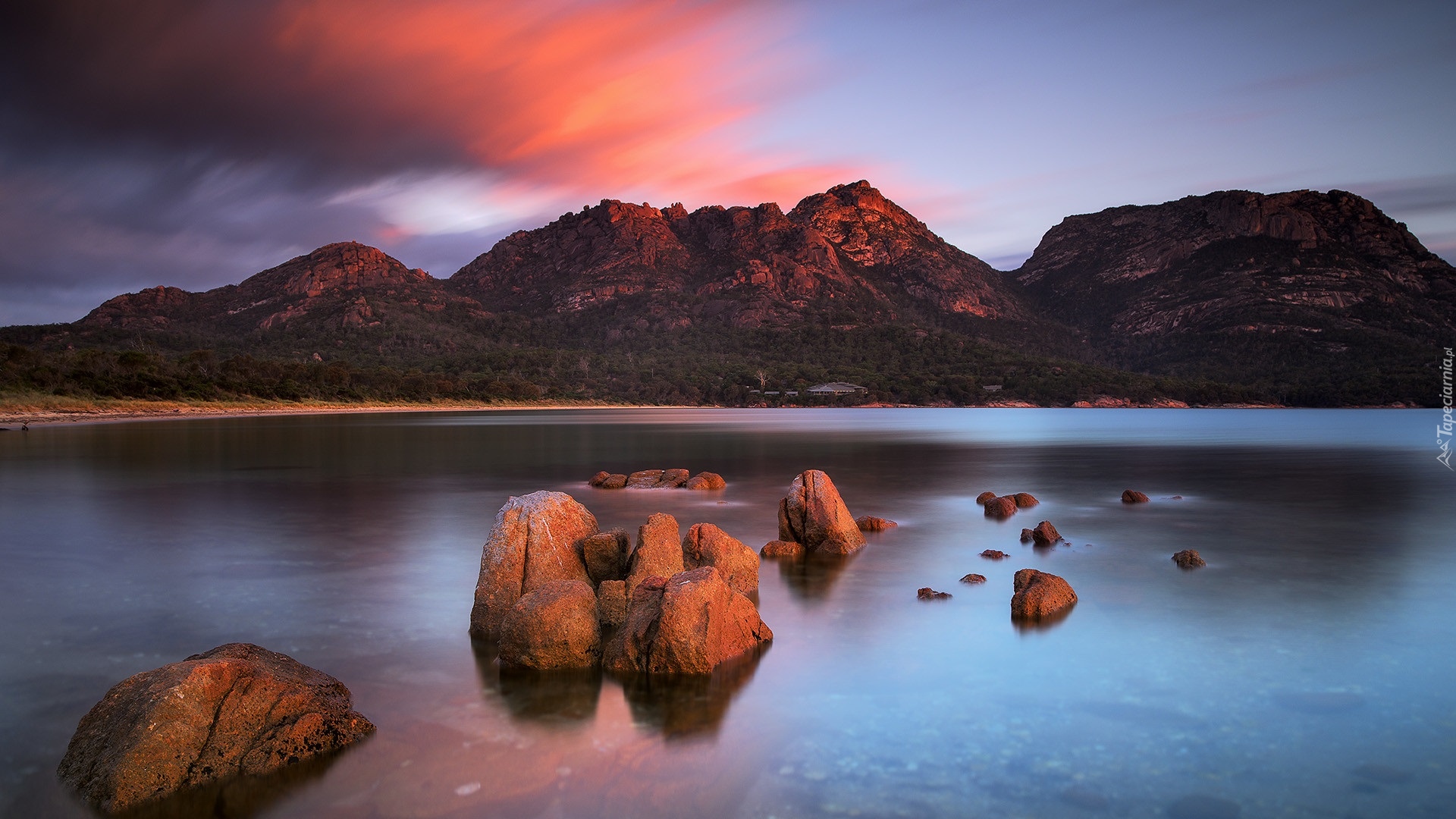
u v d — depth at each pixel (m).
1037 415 178.62
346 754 8.12
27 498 28.25
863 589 15.19
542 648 10.59
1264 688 10.06
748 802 7.25
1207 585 15.63
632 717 9.07
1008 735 8.67
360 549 19.17
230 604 14.02
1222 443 69.25
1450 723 9.03
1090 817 7.04
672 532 13.48
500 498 28.83
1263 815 7.10
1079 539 21.05
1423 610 13.85
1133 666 10.86
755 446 63.12
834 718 9.08
